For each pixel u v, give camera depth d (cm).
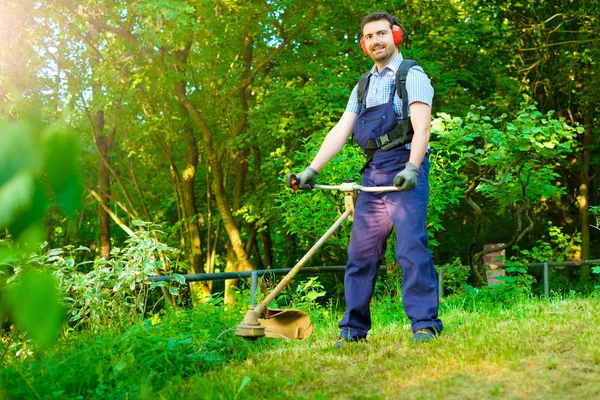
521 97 1680
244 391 298
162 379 352
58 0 1398
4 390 296
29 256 59
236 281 1709
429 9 1578
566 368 297
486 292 774
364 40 430
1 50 1352
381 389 288
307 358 383
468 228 1878
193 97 1797
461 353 339
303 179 423
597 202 1903
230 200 2083
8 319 57
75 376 327
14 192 52
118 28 1472
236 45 1588
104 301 506
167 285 546
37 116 55
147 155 1959
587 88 1658
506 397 260
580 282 1466
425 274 410
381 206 423
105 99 1525
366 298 429
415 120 409
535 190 845
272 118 1422
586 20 1700
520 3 1733
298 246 1773
